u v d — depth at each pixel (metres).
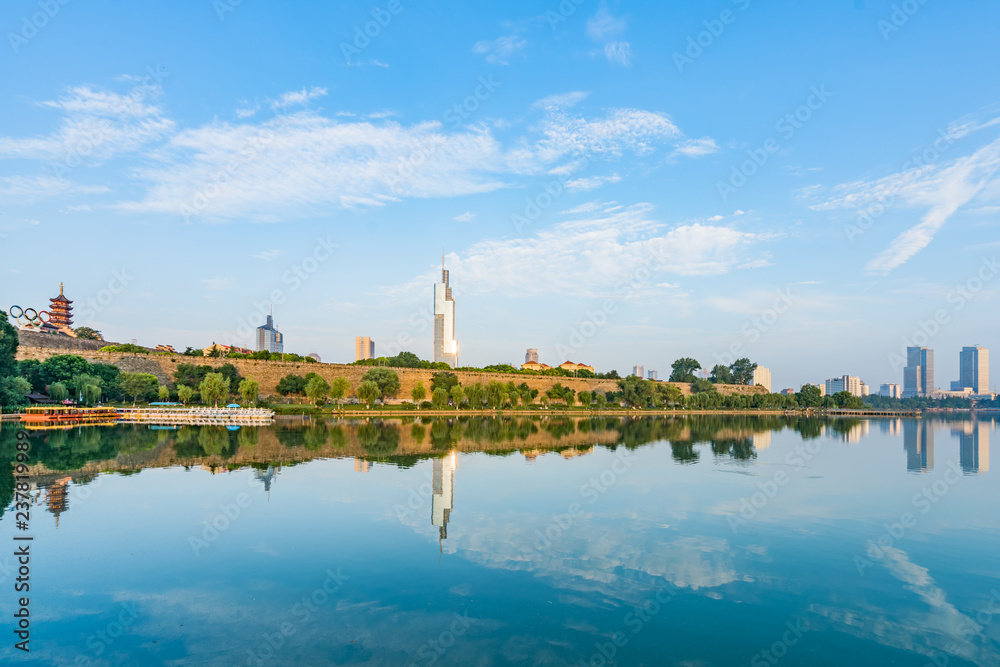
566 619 19.52
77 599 20.73
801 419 159.00
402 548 26.91
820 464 56.38
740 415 177.12
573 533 29.91
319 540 28.02
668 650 17.33
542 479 45.53
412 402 155.12
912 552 27.36
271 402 135.38
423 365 182.12
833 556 26.72
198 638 17.80
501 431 91.38
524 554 26.36
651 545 28.06
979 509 36.31
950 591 22.62
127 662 16.34
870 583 23.36
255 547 26.83
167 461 52.44
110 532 28.97
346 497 37.50
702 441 79.62
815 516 34.19
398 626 18.81
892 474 50.38
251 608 20.06
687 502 37.56
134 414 102.25
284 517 32.25
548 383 186.25
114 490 39.09
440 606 20.42
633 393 178.12
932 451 70.25
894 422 152.62
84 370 113.88
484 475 47.03
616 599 21.34
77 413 96.81
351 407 138.12
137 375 120.12
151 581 22.48
